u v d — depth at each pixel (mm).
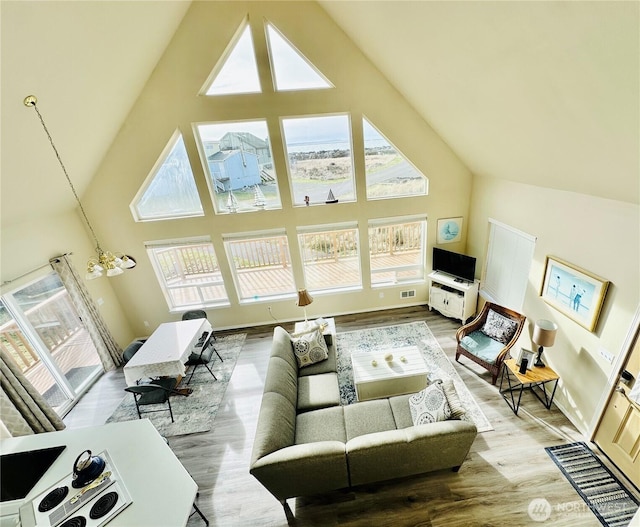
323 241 5109
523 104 2283
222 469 2951
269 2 3537
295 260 4984
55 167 3482
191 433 3381
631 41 1256
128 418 3742
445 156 4508
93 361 4664
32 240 3740
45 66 2459
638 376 2344
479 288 4746
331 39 3773
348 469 2314
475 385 3615
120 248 4707
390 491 2586
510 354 4059
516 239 3826
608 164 2121
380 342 4578
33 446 2328
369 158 4531
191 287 5223
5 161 2871
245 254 5156
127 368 3482
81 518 1756
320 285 5434
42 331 3961
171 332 4098
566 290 3002
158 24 3195
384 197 4738
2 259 3410
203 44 3662
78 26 2422
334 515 2471
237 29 3621
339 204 4672
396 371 3297
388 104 4137
